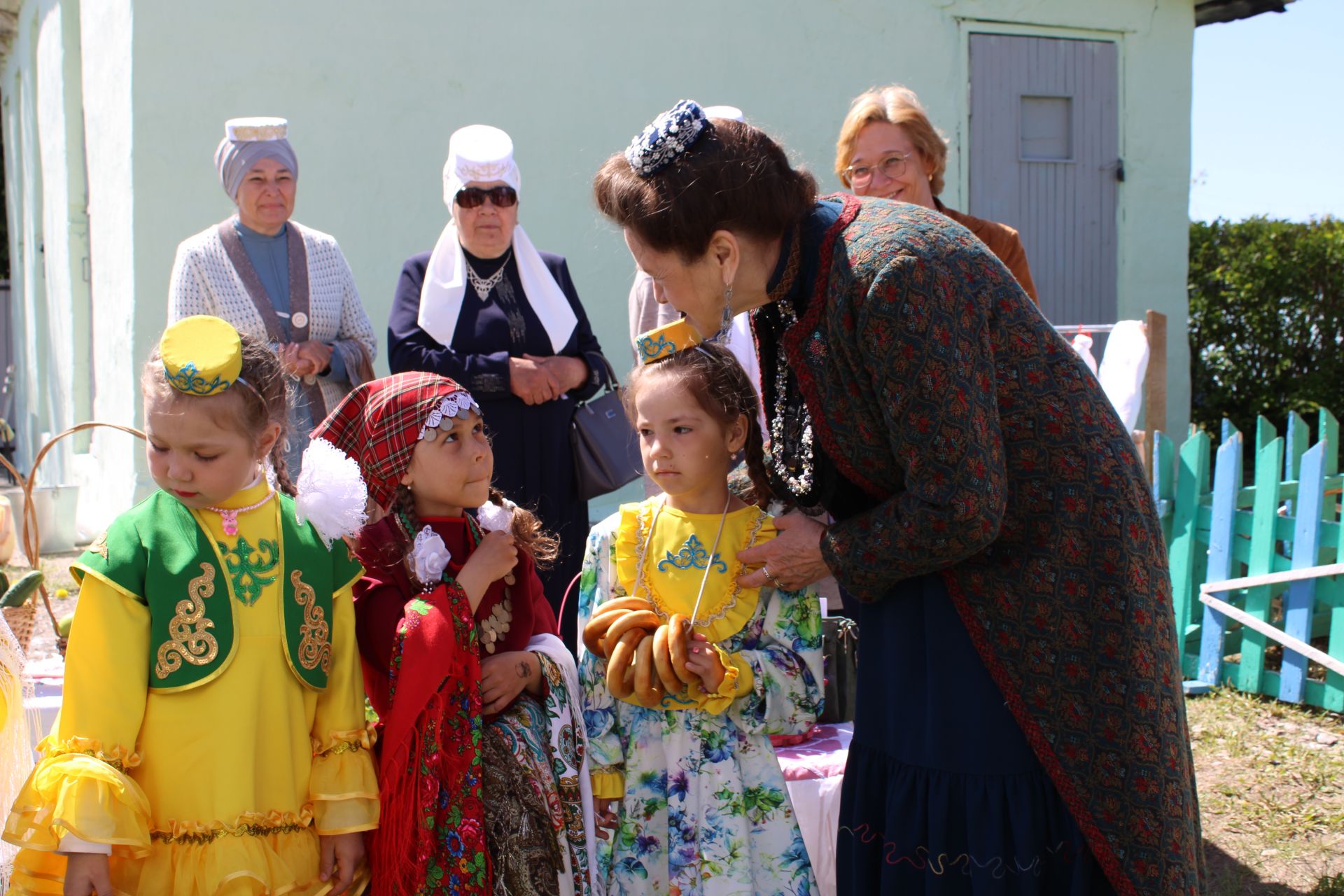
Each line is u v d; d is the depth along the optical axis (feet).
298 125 19.63
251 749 5.97
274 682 6.13
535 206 21.27
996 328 5.64
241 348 6.05
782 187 5.77
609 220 6.07
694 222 5.64
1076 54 24.67
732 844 6.73
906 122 11.12
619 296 21.93
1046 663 5.67
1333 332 31.40
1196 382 32.32
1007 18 24.03
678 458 6.97
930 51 23.61
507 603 7.27
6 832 5.55
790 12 22.57
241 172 11.75
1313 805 11.23
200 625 5.96
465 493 6.90
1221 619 14.62
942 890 5.88
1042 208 24.76
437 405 6.79
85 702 5.75
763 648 7.02
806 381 5.92
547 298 11.81
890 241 5.49
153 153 18.78
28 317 35.81
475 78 20.67
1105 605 5.60
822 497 6.48
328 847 6.25
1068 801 5.66
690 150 5.68
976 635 5.82
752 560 6.80
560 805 6.86
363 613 6.88
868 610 6.34
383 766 6.33
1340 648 13.79
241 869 5.77
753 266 5.84
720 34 22.16
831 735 8.93
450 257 11.55
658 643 6.51
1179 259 25.85
